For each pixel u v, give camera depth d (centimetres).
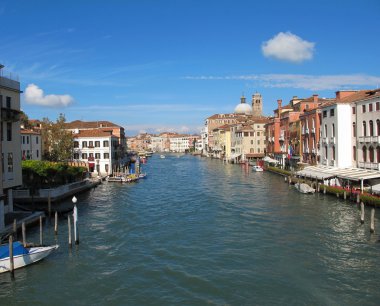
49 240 2603
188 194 4709
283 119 8012
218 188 5225
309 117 6112
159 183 6019
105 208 3781
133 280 1948
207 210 3619
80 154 7288
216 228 2920
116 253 2348
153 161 13425
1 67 2916
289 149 7169
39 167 4200
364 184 4062
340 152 4797
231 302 1703
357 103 4547
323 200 3953
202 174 7594
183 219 3250
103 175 6775
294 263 2139
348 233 2678
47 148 6581
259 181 6019
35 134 6147
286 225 2948
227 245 2484
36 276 1994
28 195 3906
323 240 2533
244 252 2339
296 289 1817
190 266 2123
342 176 4100
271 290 1811
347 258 2197
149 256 2294
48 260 2219
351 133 4766
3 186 2944
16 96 3123
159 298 1755
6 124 2984
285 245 2455
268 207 3681
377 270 2019
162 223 3112
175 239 2645
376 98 4131
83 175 5872
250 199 4191
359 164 4509
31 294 1803
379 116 4084
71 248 2439
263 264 2134
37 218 3036
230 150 12938
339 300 1705
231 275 1989
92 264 2161
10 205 3125
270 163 8538
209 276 1981
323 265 2100
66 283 1916
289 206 3684
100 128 9550
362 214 2891
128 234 2778
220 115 17438
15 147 3094
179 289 1841
